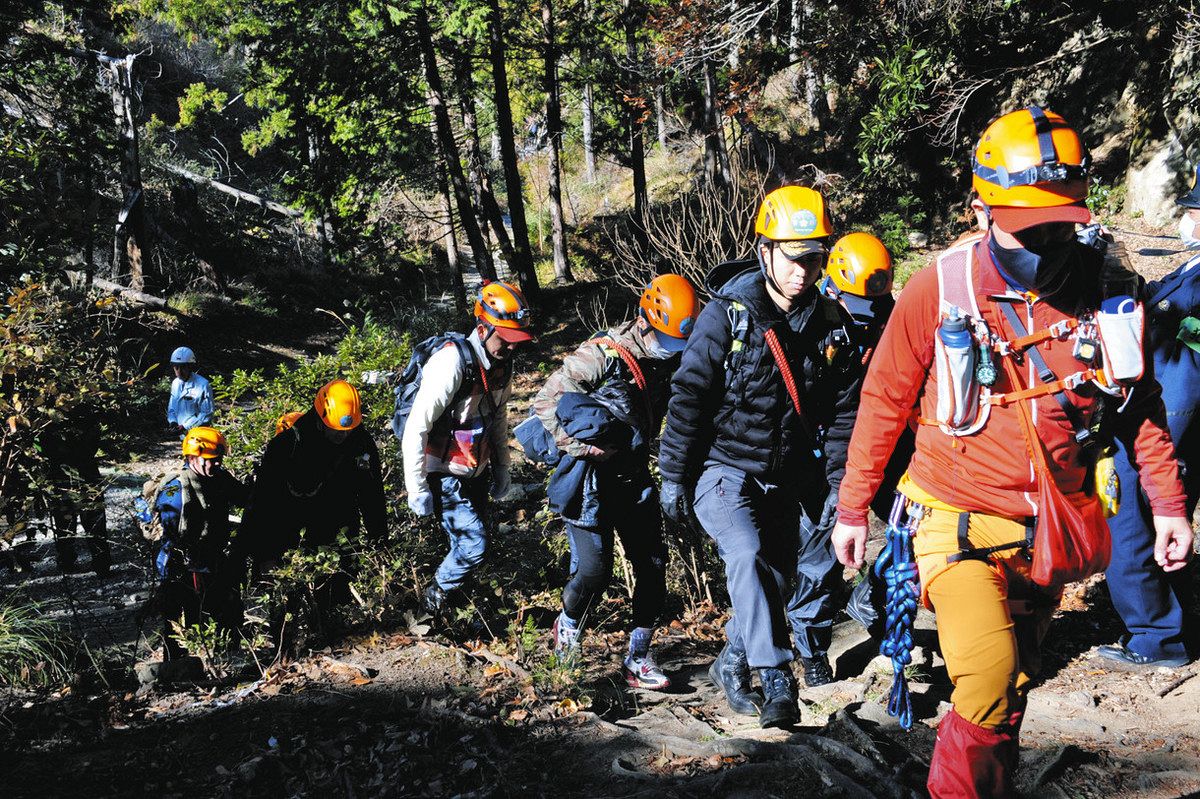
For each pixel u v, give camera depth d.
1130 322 2.27
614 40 28.25
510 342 4.96
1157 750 3.31
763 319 3.56
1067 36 19.88
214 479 5.68
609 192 38.94
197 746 3.89
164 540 5.50
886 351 2.54
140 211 22.73
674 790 3.20
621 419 4.27
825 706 3.96
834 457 3.80
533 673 4.40
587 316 24.33
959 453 2.46
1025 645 2.60
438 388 4.93
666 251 12.04
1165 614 4.08
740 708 4.02
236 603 5.49
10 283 6.80
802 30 20.12
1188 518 2.51
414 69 24.28
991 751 2.40
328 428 5.30
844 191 23.58
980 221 2.46
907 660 2.60
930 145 21.02
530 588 6.18
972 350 2.37
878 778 3.15
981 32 19.28
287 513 5.41
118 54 32.84
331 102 24.59
